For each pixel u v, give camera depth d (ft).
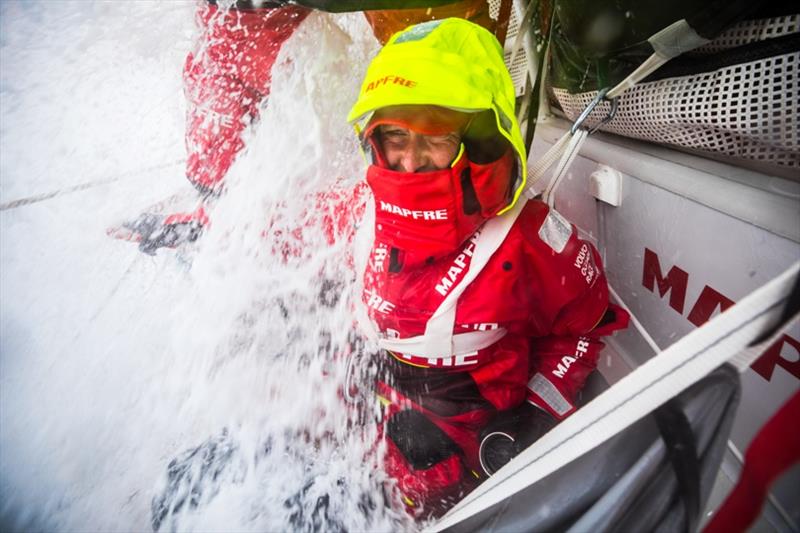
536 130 5.66
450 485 4.38
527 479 2.10
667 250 3.50
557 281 3.72
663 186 3.37
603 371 4.78
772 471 1.24
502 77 3.34
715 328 1.54
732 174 2.81
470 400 4.22
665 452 1.83
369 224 4.13
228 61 5.07
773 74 2.36
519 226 3.67
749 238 2.67
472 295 3.69
